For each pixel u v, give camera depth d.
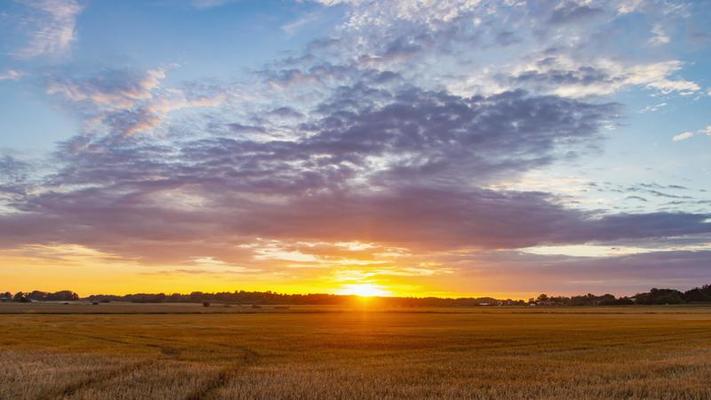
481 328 71.38
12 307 167.38
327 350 40.59
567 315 128.50
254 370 27.80
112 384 22.97
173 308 175.25
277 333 60.25
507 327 74.00
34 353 36.59
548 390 22.06
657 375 26.62
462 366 30.20
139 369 27.86
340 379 24.59
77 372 25.94
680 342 48.31
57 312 129.88
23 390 21.00
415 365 30.62
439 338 52.81
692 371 27.88
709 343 47.25
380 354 37.78
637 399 20.47
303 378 24.61
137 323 82.56
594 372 27.62
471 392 21.53
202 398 20.30
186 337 53.69
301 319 102.19
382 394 21.09
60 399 19.66
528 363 31.88
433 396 20.70
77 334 57.72
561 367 29.81
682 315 125.81
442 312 160.12
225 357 35.50
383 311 168.75
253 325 78.19
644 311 165.50
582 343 47.34
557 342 48.41
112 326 73.75
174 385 22.52
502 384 23.66
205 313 132.50
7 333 59.19
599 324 82.31
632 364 30.97
